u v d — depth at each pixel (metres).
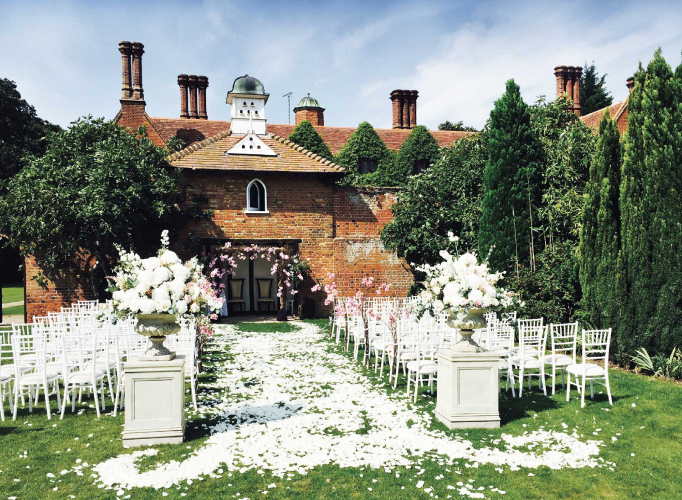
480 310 6.78
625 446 6.07
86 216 13.95
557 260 12.55
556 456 5.71
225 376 9.32
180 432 6.05
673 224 9.42
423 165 24.98
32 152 32.47
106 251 15.63
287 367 10.05
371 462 5.50
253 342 12.95
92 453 5.71
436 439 6.21
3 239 16.67
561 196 13.20
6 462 5.45
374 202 18.47
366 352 10.17
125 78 22.70
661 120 9.65
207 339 12.43
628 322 9.95
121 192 14.22
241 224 17.41
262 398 7.92
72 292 16.23
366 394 8.16
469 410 6.64
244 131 19.17
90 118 16.25
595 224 10.66
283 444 6.02
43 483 4.97
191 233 17.00
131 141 16.08
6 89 32.47
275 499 4.71
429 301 7.16
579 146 13.63
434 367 7.88
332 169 17.88
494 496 4.82
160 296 5.98
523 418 7.05
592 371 7.59
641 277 9.74
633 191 9.91
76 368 9.01
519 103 13.45
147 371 5.97
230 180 17.31
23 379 6.95
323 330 15.02
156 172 15.67
